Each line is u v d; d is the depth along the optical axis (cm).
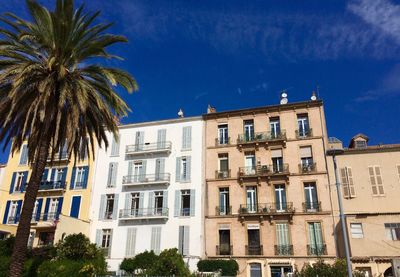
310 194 3431
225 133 3950
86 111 2203
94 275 2148
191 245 3475
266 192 3534
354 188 3275
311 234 3278
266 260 3272
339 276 2531
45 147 2014
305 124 3728
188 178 3762
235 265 3219
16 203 4153
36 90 2030
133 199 3875
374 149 3350
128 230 3709
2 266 2105
